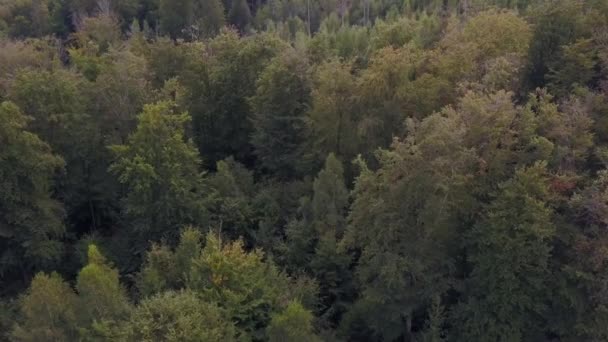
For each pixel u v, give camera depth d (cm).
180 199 4675
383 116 4912
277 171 5712
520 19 5194
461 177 3441
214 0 10412
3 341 3650
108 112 5166
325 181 4453
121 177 4509
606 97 4122
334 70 5047
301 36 7888
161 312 2970
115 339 2927
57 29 10738
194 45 6266
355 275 4219
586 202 3478
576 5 4853
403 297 3756
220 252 3453
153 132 4594
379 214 3600
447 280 3728
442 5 9619
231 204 4897
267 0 11850
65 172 4744
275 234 4928
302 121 5484
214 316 3044
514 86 4725
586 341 3581
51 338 3119
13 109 4309
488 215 3544
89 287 3167
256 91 5738
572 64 4594
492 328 3600
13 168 4397
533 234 3469
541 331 3747
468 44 4853
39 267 4841
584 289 3588
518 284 3544
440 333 3656
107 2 10150
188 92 5972
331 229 4369
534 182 3438
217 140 6334
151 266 3831
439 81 4769
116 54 5441
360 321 4038
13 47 6241
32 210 4553
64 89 4947
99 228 5588
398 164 3447
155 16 11156
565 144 3806
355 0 10925
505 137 3725
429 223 3519
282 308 3547
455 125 3528
